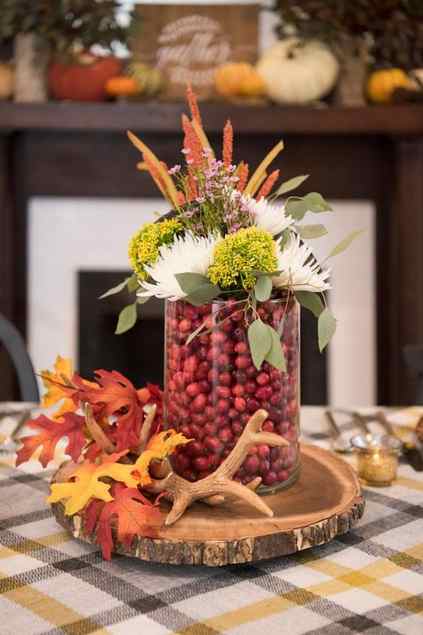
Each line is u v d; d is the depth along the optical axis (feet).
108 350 10.96
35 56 10.05
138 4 10.20
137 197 10.63
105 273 10.78
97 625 2.89
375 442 4.47
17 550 3.48
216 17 10.25
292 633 2.82
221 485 3.48
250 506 3.58
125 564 3.36
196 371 3.64
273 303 3.60
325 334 3.54
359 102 10.19
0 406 5.48
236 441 3.67
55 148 10.55
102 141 10.52
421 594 3.08
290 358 3.72
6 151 10.37
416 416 5.35
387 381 10.94
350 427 5.10
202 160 3.70
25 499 4.01
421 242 10.43
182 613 2.96
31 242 10.73
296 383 3.78
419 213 10.41
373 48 10.30
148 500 3.63
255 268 3.43
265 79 10.11
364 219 10.74
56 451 4.65
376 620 2.90
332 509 3.53
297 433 3.83
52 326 10.84
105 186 10.61
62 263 10.77
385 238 10.76
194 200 3.76
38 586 3.17
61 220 10.71
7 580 3.22
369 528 3.65
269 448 3.69
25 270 10.74
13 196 10.56
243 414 3.65
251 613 2.96
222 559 3.22
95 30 9.78
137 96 10.10
